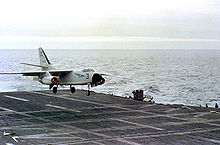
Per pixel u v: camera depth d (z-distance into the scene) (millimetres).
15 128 30922
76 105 42906
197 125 32062
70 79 42406
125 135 28562
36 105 42844
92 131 29953
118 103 44344
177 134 28828
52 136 28203
